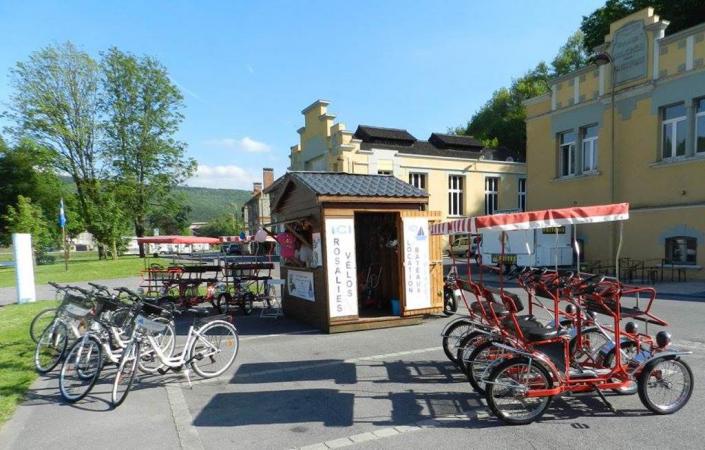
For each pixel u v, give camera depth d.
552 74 44.00
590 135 18.50
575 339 5.07
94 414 4.85
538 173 20.70
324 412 4.78
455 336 6.44
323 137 27.45
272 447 4.00
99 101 35.56
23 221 30.53
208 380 5.94
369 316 9.44
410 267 9.22
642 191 16.17
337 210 8.70
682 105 15.16
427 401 5.01
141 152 36.16
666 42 15.30
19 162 38.72
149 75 36.38
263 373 6.21
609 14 23.72
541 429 4.22
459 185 31.98
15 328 9.18
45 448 4.08
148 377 6.07
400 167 28.56
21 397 5.35
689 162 14.66
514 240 17.33
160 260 32.62
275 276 19.44
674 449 3.77
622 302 10.84
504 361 4.37
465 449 3.86
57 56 33.31
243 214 69.19
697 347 6.84
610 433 4.10
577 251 5.46
